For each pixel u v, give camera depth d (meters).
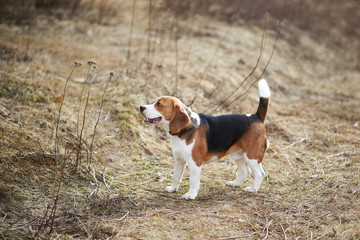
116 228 5.27
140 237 5.10
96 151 7.46
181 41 14.53
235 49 15.09
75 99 8.95
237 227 5.44
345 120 10.83
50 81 9.33
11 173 6.19
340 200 6.19
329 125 10.20
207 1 19.38
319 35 21.11
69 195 6.05
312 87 14.24
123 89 9.57
